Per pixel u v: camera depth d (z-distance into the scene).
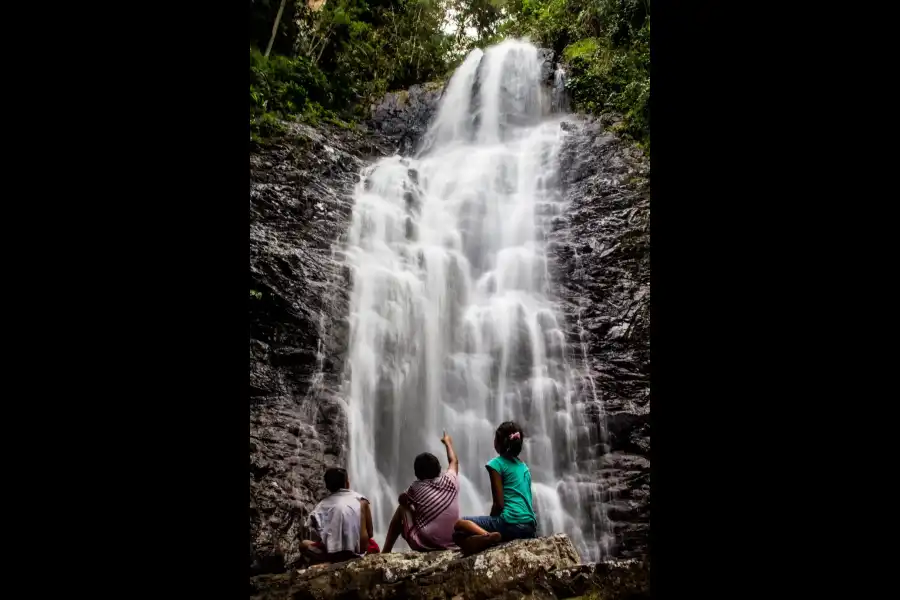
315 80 15.97
